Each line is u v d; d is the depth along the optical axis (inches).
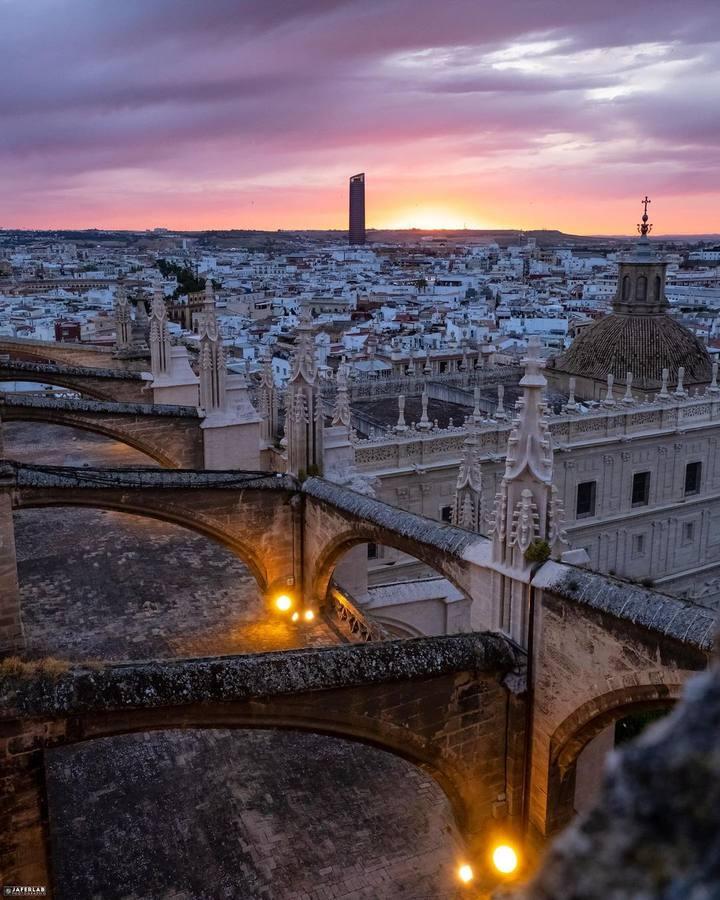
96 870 675.4
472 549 765.9
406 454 2345.0
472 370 3612.2
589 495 2770.7
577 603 647.8
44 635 1016.9
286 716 587.8
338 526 991.6
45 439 2003.0
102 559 1258.0
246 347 5546.3
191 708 546.9
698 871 90.7
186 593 1144.8
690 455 2962.6
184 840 713.6
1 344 2332.7
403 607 1289.4
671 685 590.6
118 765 806.5
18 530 1369.3
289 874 681.6
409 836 732.7
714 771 96.3
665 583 2952.8
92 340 5428.2
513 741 705.0
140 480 997.8
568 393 3442.4
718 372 3462.1
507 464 712.4
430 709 661.3
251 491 1051.9
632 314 3440.0
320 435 1113.4
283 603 1088.2
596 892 94.0
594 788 816.9
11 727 495.8
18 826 507.2
